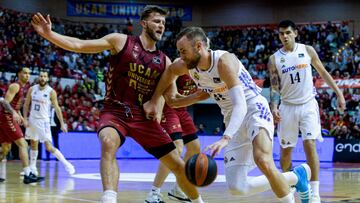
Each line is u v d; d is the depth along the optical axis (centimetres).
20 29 2100
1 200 509
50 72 1870
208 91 372
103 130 373
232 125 324
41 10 2392
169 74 388
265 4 2536
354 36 2334
